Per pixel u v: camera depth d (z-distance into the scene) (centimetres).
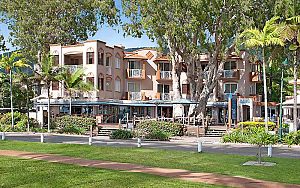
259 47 3647
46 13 6138
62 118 4519
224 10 4231
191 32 4166
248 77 6362
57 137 3706
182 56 4747
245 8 4034
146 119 4331
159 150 2552
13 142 3008
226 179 1520
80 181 1490
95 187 1382
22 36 6062
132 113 6225
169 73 6562
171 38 4434
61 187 1390
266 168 1811
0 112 5559
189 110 4906
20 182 1484
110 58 6122
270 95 6488
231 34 4241
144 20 4222
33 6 6044
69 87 4734
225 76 6338
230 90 6375
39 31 6038
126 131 3697
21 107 5556
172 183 1431
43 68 4553
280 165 1917
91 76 5725
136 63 6538
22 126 4566
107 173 1659
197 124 4478
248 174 1642
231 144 3127
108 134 4078
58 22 6116
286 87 6353
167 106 6094
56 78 4588
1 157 2217
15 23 6134
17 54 4853
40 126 4725
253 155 2347
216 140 3528
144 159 2125
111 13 4916
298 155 2408
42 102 5447
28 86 5366
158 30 4259
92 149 2577
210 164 1945
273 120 5062
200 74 4809
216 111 6238
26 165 1906
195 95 4862
